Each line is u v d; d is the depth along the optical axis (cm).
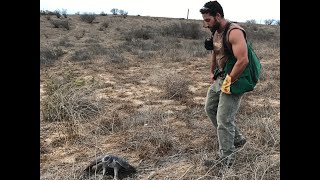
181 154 466
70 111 617
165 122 595
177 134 537
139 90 886
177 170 420
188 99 771
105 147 500
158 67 1289
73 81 774
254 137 506
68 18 4150
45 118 620
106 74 1142
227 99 403
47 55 1559
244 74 390
